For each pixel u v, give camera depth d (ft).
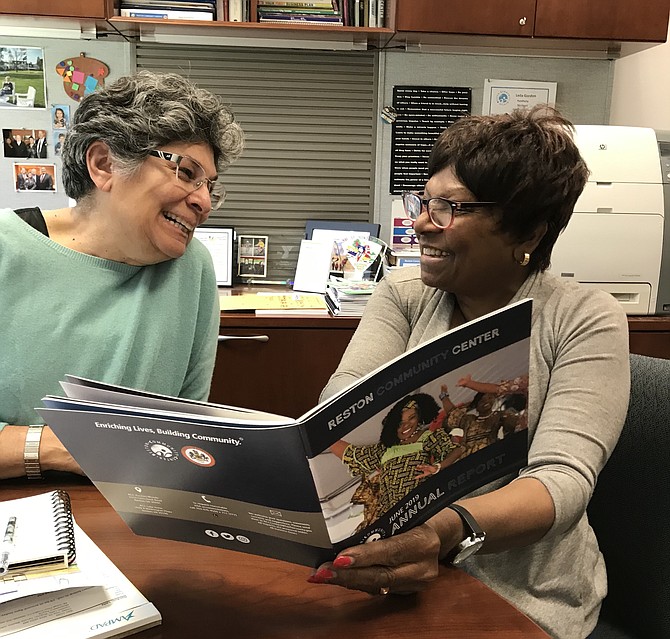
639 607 3.69
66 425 2.23
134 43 7.89
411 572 2.33
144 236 3.58
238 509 2.30
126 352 3.72
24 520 2.52
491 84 8.39
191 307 4.06
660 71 8.76
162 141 3.40
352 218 8.59
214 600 2.43
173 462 2.21
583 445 2.94
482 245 3.26
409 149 8.44
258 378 7.06
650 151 7.08
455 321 3.69
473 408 2.33
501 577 3.19
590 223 6.97
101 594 2.33
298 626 2.30
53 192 8.09
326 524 2.12
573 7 7.30
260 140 8.29
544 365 3.26
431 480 2.36
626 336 3.31
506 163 3.09
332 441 1.97
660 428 3.60
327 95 8.23
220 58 8.04
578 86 8.54
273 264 8.61
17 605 2.25
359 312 7.04
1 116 7.86
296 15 7.41
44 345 3.62
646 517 3.64
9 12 6.77
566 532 3.18
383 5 7.51
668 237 7.13
